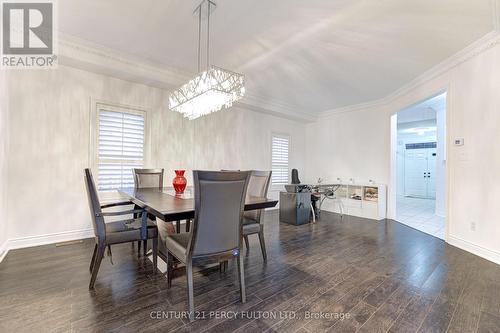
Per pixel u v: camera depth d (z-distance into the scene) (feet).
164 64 12.20
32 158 10.21
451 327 5.29
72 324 5.26
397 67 12.09
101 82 11.97
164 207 6.49
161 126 14.03
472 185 9.86
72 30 9.25
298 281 7.46
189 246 5.66
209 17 8.29
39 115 10.37
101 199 11.93
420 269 8.33
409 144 32.83
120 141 12.58
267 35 9.39
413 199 30.09
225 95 9.01
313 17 8.20
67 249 9.83
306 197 15.48
